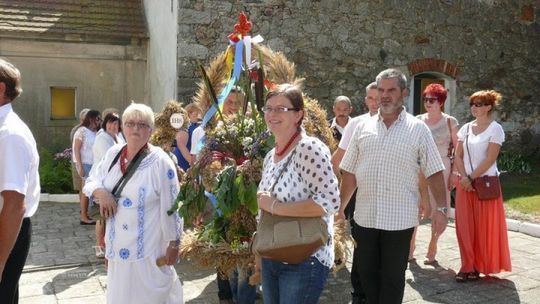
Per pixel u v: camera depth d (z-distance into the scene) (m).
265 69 4.45
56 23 10.83
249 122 3.91
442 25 10.73
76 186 6.88
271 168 2.81
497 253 4.75
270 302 2.80
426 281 4.79
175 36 9.09
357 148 3.53
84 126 6.66
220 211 3.80
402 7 10.30
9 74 2.68
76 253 5.80
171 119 5.92
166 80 9.84
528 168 10.95
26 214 2.82
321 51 9.70
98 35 10.99
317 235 2.58
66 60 11.16
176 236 3.28
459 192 4.88
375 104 4.52
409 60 10.45
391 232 3.32
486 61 11.28
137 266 3.16
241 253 3.70
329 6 9.71
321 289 2.74
